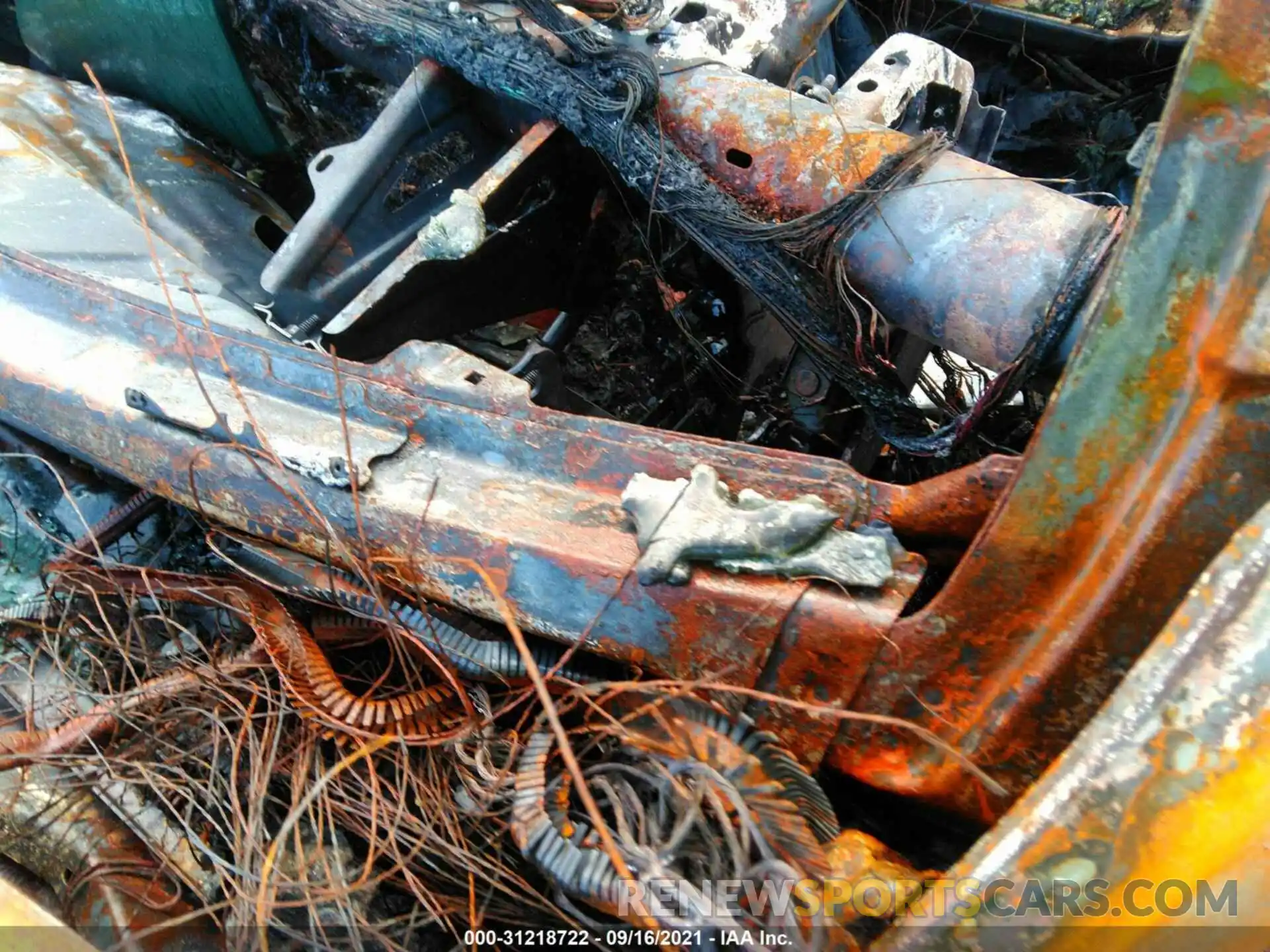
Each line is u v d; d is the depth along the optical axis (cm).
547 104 178
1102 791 79
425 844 129
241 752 149
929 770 116
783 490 128
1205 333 91
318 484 140
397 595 142
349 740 140
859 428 207
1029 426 182
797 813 109
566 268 215
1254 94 86
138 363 163
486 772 129
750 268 167
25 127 223
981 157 223
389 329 189
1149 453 97
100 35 249
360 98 240
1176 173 91
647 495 124
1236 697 76
